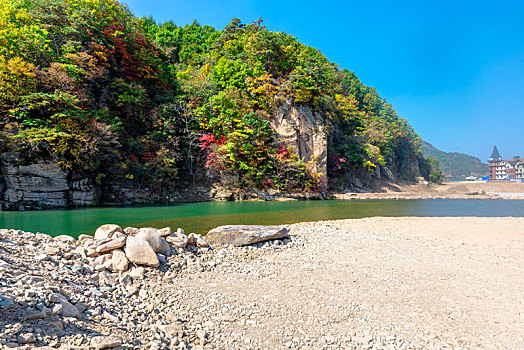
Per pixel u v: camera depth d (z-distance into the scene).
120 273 7.63
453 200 49.66
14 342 3.43
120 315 5.41
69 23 37.78
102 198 33.47
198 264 9.24
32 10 35.50
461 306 6.90
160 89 49.34
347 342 5.25
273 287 7.82
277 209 30.86
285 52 57.22
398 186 75.38
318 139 53.38
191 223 19.39
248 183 45.47
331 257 10.91
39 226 17.27
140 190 37.41
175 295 6.99
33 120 28.19
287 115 52.66
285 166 46.97
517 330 5.81
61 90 31.14
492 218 22.59
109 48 42.28
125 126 41.06
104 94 39.31
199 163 46.22
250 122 47.34
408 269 9.68
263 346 5.03
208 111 48.34
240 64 56.69
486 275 9.23
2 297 4.21
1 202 25.45
